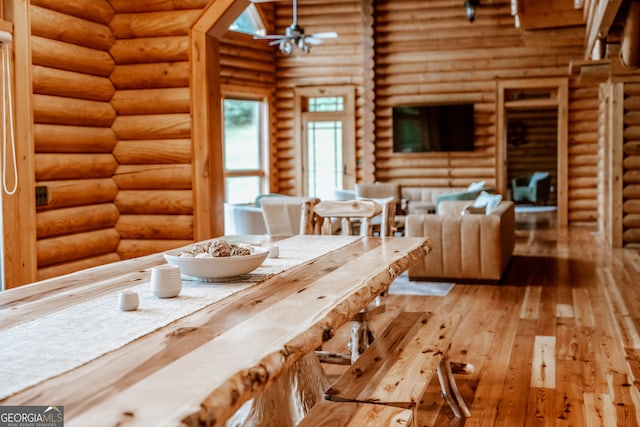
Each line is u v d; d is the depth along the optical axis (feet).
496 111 38.65
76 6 14.53
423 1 38.60
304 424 7.08
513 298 19.99
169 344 5.55
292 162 41.01
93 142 15.30
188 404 4.23
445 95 39.22
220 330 5.98
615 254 28.07
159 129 15.69
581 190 38.40
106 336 5.82
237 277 8.61
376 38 39.63
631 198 29.73
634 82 29.07
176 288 7.43
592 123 37.76
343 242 12.10
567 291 20.86
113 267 9.56
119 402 4.27
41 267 13.92
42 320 6.40
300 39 29.73
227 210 27.91
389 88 39.91
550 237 33.88
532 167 56.90
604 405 11.26
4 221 12.98
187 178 15.69
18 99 13.05
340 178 40.83
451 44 38.70
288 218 24.97
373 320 17.40
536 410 11.10
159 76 15.58
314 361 11.33
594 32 23.08
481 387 12.26
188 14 15.35
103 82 15.57
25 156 13.26
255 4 37.73
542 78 37.91
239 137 38.99
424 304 19.31
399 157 40.40
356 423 7.09
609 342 15.03
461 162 39.60
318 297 7.30
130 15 15.66
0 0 12.76
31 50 13.35
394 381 8.36
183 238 15.84
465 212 24.44
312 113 40.47
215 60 16.12
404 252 10.64
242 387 4.69
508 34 37.88
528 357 13.99
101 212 15.61
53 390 4.50
